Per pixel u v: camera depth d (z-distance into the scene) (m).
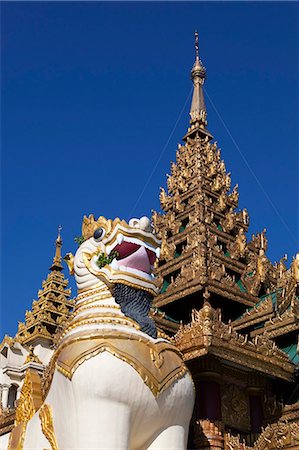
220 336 18.00
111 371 13.70
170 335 22.52
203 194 28.17
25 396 17.42
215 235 26.58
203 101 33.53
